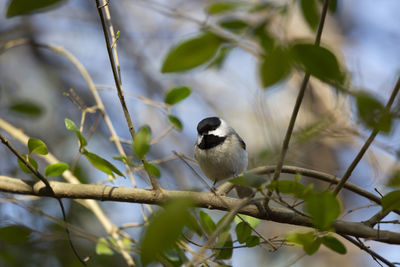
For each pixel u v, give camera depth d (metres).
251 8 3.33
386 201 4.98
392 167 6.34
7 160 12.08
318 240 5.01
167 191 6.87
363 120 3.09
